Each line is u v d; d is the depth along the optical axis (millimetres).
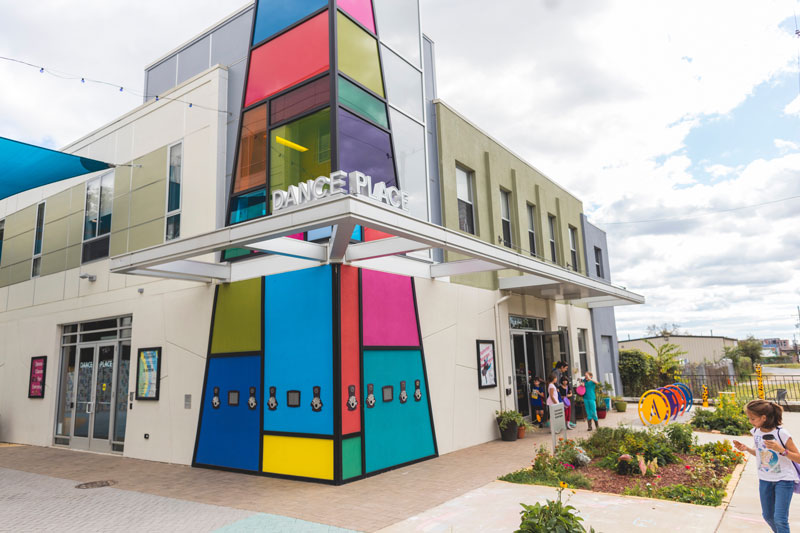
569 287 12703
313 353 8211
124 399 11344
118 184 12320
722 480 7199
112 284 11961
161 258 7816
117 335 11758
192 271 8992
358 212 5992
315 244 8250
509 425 11469
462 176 12805
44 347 13516
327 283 8266
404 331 9508
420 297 10109
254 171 9422
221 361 9422
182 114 11109
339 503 6629
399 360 9258
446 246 7547
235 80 10570
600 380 19188
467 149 12867
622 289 14758
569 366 16688
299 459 8055
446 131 12109
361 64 9008
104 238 12430
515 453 9914
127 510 6621
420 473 8312
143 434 10578
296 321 8508
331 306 8148
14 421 13844
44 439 12844
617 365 21453
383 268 9258
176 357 10242
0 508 6863
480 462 9109
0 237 16000
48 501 7191
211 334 9672
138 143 12000
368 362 8516
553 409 8602
